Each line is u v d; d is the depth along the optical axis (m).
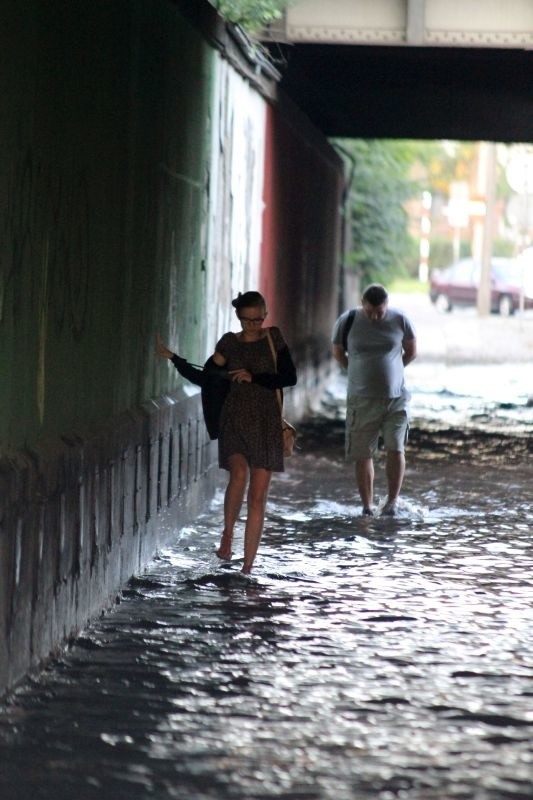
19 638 17.94
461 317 132.75
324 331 65.69
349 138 82.12
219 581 24.94
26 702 17.64
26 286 18.20
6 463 17.22
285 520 31.62
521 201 104.88
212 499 34.25
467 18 47.22
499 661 19.91
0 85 16.69
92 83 21.66
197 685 18.56
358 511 33.03
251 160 40.66
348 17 47.41
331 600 23.58
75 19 20.39
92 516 21.62
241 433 25.61
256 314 25.53
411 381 68.25
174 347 29.66
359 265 95.50
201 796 14.68
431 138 82.00
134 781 15.09
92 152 21.84
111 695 18.06
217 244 35.00
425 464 41.38
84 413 21.83
